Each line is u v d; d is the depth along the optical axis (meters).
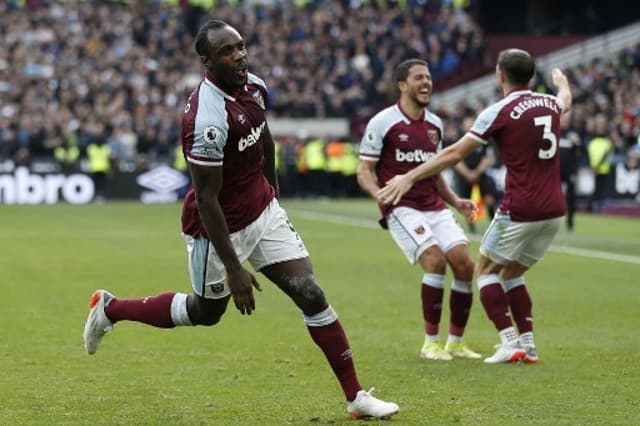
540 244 12.78
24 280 20.08
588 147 43.00
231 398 10.69
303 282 9.68
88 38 55.75
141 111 49.09
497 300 12.78
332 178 49.94
